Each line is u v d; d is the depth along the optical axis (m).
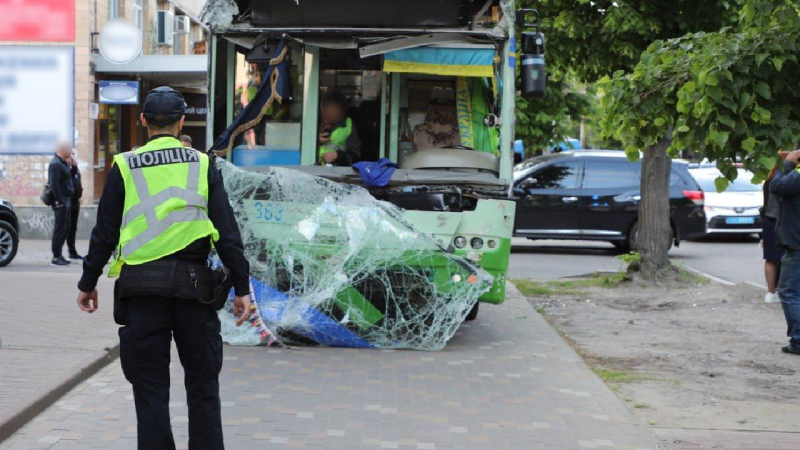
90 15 20.22
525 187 19.30
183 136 12.34
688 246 22.45
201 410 4.61
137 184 4.55
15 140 19.94
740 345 9.34
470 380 7.41
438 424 6.13
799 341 8.84
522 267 17.14
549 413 6.47
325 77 9.05
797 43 6.19
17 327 8.52
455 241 8.49
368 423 6.11
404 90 9.08
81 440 5.58
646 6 12.44
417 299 8.48
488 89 9.02
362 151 9.10
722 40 6.43
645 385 7.51
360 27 8.94
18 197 20.00
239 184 8.44
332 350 8.49
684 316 11.13
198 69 20.31
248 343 8.55
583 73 13.80
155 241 4.48
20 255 16.47
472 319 10.38
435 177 8.51
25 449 5.37
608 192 19.09
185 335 4.56
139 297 4.48
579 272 16.36
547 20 13.40
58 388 6.50
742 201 22.89
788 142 6.26
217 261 7.88
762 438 5.98
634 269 13.82
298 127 9.04
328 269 8.47
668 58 6.92
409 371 7.69
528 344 8.98
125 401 6.50
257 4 8.88
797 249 8.77
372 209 8.41
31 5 19.86
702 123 6.33
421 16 8.90
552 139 25.97
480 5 8.89
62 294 10.76
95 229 4.62
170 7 26.38
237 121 8.93
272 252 8.46
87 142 20.12
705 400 7.03
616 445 5.77
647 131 7.18
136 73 20.75
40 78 19.89
